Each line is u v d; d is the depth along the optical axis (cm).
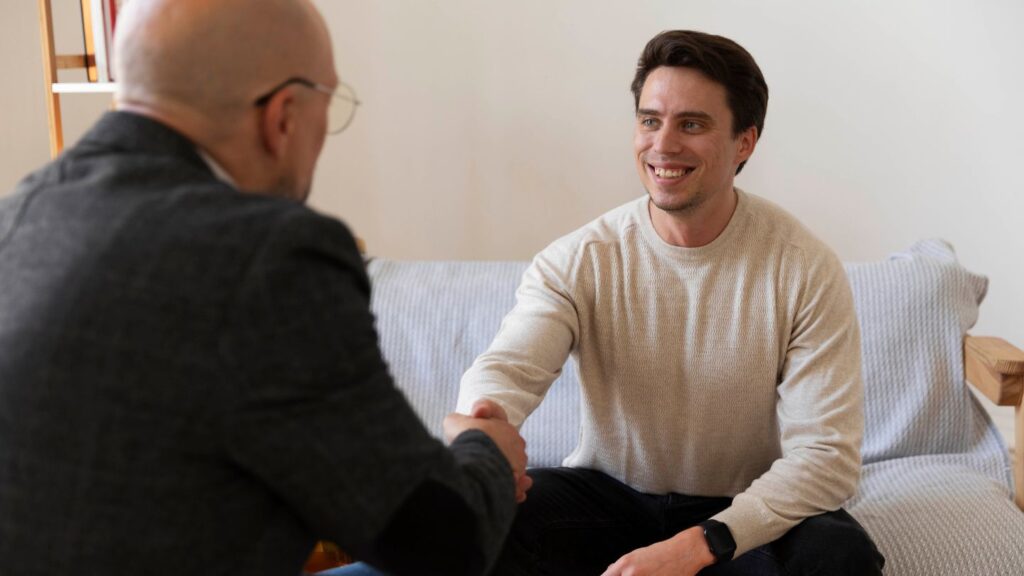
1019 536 171
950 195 260
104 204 92
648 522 170
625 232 169
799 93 260
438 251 283
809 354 160
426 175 278
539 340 163
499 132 273
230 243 88
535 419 215
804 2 255
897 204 263
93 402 86
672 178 158
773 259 163
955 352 207
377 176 279
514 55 268
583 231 173
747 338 162
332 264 91
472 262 235
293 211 90
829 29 256
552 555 167
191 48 95
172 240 88
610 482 172
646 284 167
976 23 250
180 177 94
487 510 102
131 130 96
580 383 174
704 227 163
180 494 87
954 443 205
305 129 102
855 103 259
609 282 168
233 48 96
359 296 93
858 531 152
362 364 91
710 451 167
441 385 220
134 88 98
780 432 171
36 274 90
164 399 86
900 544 172
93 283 88
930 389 206
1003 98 253
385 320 226
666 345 166
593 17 263
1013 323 264
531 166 274
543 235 279
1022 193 257
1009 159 256
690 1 259
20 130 272
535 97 270
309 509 89
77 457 87
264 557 91
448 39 269
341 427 89
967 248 263
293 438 87
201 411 86
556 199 276
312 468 88
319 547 186
